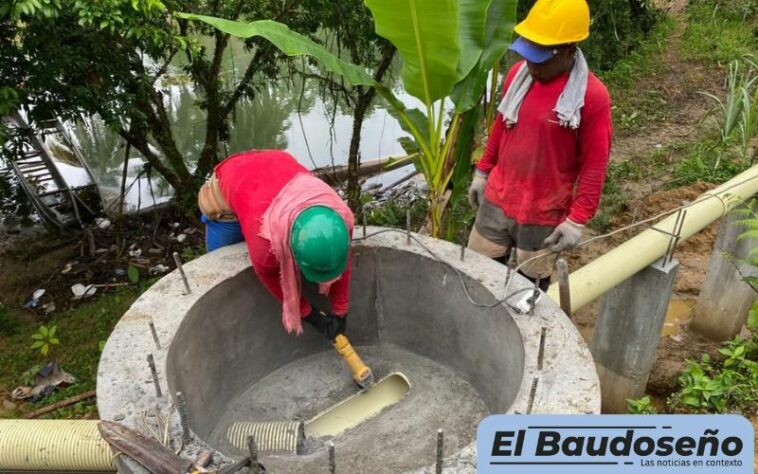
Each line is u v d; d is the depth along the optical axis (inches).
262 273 96.3
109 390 79.6
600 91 100.8
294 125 357.4
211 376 105.7
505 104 111.4
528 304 93.6
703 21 411.8
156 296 98.6
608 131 102.6
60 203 275.6
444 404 111.6
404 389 114.7
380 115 364.8
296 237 85.3
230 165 104.2
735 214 157.1
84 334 204.2
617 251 119.4
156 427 74.2
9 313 219.1
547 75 102.7
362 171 310.0
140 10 145.2
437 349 120.4
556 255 121.7
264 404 115.6
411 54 120.6
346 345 111.0
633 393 142.9
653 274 125.0
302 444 100.4
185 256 249.1
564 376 80.9
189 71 252.7
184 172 257.4
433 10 110.5
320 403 116.0
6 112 161.2
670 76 344.5
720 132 266.7
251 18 230.8
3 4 126.0
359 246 114.0
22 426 96.6
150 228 274.2
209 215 115.6
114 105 188.5
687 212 129.8
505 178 117.3
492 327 101.0
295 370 123.9
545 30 96.4
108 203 293.4
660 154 261.6
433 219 157.5
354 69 122.0
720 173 230.7
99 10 136.9
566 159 109.6
